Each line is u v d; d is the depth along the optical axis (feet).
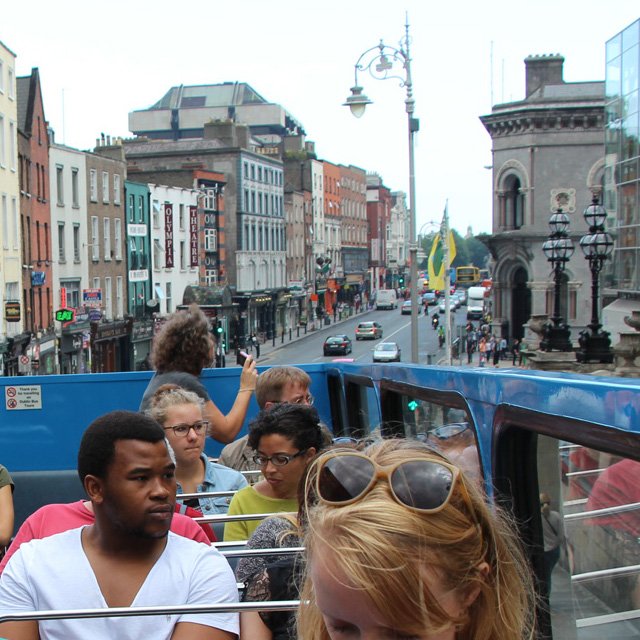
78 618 8.68
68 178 164.35
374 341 253.03
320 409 28.40
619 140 120.88
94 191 175.11
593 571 8.23
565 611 8.94
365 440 7.55
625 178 118.21
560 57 185.37
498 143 186.60
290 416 12.62
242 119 404.77
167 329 19.51
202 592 9.20
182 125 411.13
